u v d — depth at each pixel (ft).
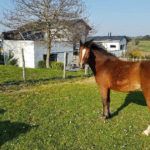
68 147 22.95
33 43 131.34
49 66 110.63
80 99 38.78
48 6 105.29
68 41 112.68
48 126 27.50
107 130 26.94
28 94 41.45
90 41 29.22
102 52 29.12
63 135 25.36
